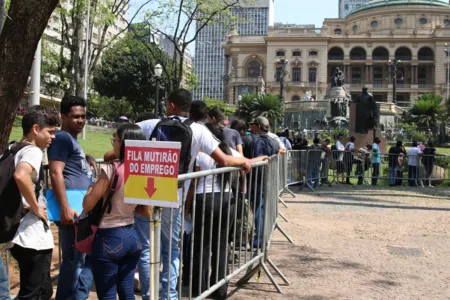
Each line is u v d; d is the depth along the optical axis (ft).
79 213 13.51
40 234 12.68
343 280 18.81
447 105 173.27
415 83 291.38
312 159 50.19
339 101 153.07
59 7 76.95
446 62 284.20
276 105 145.69
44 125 12.73
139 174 10.59
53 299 15.66
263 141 24.91
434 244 25.18
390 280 18.95
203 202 13.53
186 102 15.25
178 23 80.64
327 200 40.88
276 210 23.24
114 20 80.43
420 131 154.10
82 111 14.34
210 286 15.75
